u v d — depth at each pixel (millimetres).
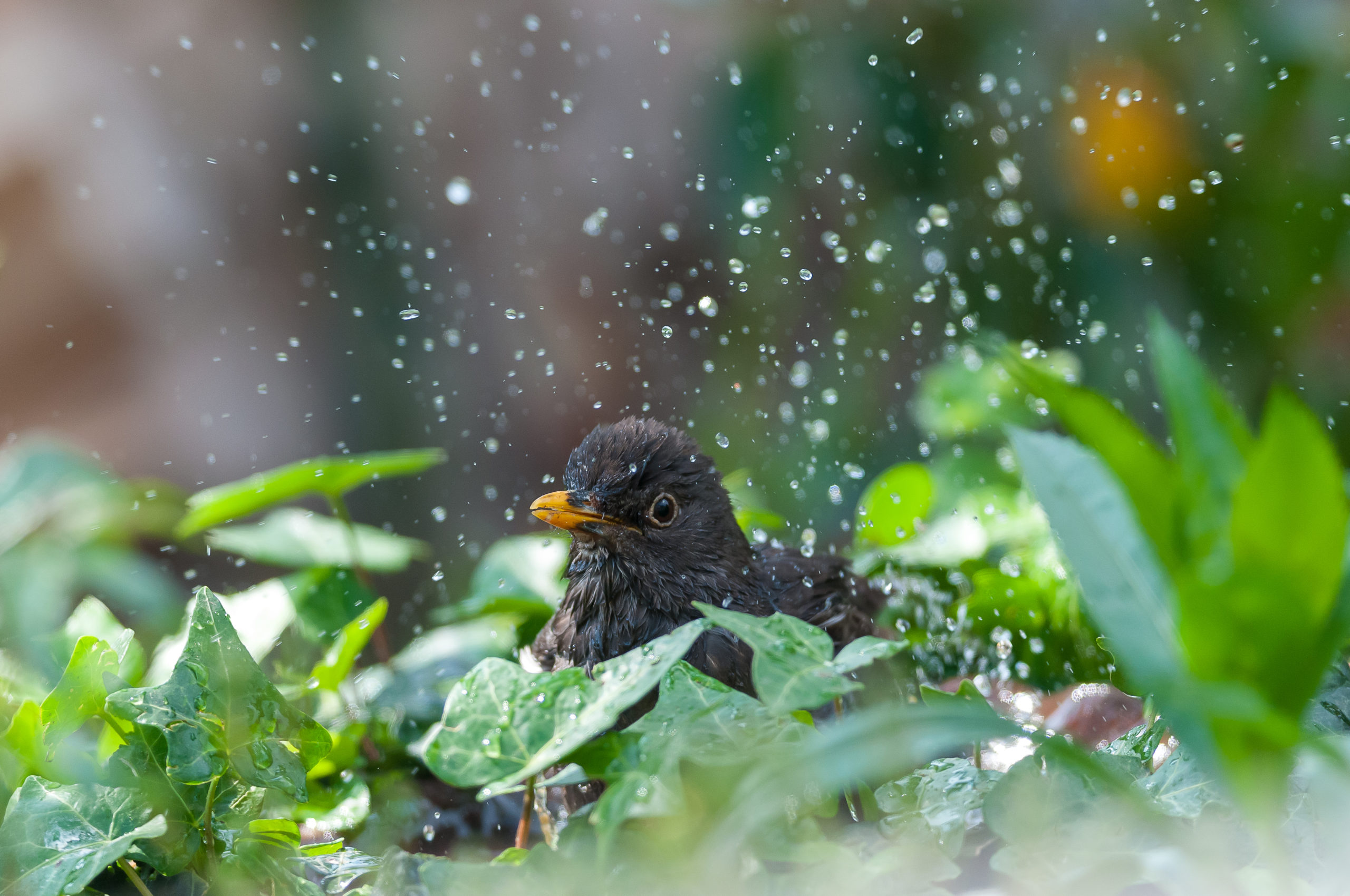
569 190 14383
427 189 14609
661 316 14117
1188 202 10977
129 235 13992
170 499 8641
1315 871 3027
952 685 6555
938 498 8844
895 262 11523
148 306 14094
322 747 3859
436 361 14523
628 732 3387
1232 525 2428
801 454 11945
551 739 3268
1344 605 2463
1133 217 11117
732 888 3016
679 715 3428
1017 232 11414
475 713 3350
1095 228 11305
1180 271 11180
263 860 3594
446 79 14430
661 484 6695
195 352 14227
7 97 13625
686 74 13734
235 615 5844
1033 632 6621
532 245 14484
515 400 14383
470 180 14586
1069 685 6527
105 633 5117
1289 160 10625
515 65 14328
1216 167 10844
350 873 3959
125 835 3451
